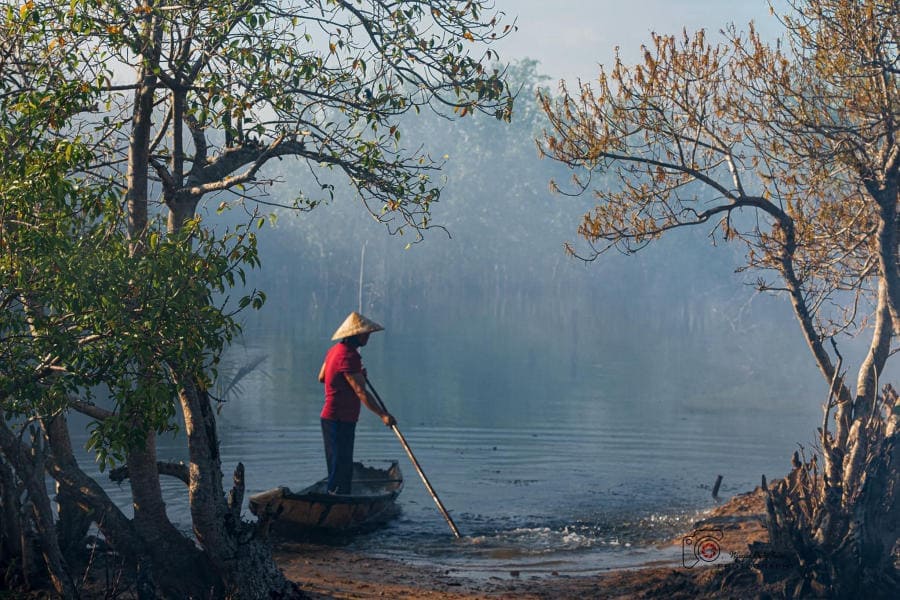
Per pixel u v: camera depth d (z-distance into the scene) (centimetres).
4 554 679
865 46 848
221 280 537
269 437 1645
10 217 516
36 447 646
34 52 622
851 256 1039
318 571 856
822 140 921
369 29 712
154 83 658
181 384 540
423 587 803
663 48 897
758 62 885
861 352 3681
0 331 541
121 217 587
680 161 923
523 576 867
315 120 734
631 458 1523
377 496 1059
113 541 685
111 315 503
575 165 926
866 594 738
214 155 796
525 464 1470
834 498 768
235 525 676
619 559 951
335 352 1118
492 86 731
